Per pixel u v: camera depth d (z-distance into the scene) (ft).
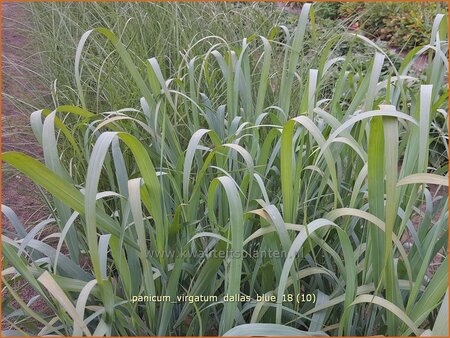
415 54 4.66
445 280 3.33
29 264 4.27
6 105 8.39
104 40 8.30
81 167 5.73
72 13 8.89
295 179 3.86
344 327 3.71
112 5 8.61
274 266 3.83
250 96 5.25
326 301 3.79
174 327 4.14
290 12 10.27
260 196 4.50
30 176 3.13
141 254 3.32
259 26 7.57
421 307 3.45
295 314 3.97
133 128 5.39
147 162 3.41
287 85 5.15
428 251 3.42
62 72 7.48
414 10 11.42
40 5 9.68
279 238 3.62
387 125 2.96
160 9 8.15
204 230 4.68
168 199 4.65
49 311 5.29
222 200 4.55
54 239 6.26
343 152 4.87
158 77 4.55
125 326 3.84
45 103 7.18
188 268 4.10
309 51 7.33
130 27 7.74
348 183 4.83
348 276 3.47
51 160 3.55
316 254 4.57
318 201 4.38
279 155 5.04
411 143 3.72
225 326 3.57
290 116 5.98
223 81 6.73
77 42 8.02
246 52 5.35
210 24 7.39
